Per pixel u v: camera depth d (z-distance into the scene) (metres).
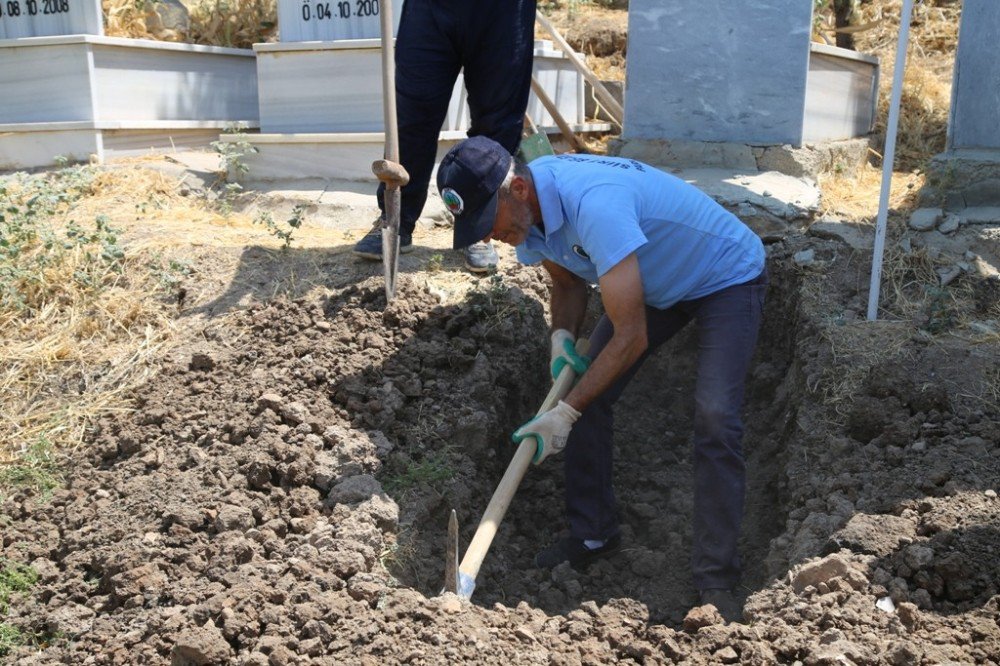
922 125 6.93
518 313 4.50
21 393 4.17
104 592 3.25
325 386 4.04
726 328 3.50
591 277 3.49
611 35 8.32
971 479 3.43
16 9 6.17
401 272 4.69
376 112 5.91
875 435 3.79
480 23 4.46
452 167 3.07
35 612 3.18
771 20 5.69
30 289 4.59
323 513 3.53
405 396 4.07
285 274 4.70
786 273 4.88
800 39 5.67
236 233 5.15
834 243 4.92
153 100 6.43
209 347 4.29
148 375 4.17
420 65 4.49
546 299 4.88
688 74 5.90
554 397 3.49
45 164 6.14
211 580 3.20
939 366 4.02
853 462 3.69
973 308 4.45
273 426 3.80
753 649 2.83
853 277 4.70
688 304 3.59
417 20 4.48
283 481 3.61
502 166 3.09
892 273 4.68
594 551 3.78
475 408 4.06
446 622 2.95
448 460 3.87
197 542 3.36
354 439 3.77
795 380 4.37
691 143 5.95
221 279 4.68
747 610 3.16
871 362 4.11
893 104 4.18
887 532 3.24
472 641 2.87
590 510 3.75
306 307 4.42
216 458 3.71
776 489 4.09
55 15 6.10
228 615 2.95
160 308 4.54
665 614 3.57
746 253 3.54
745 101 5.84
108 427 3.93
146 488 3.60
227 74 6.99
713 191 5.36
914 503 3.38
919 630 2.86
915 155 6.63
